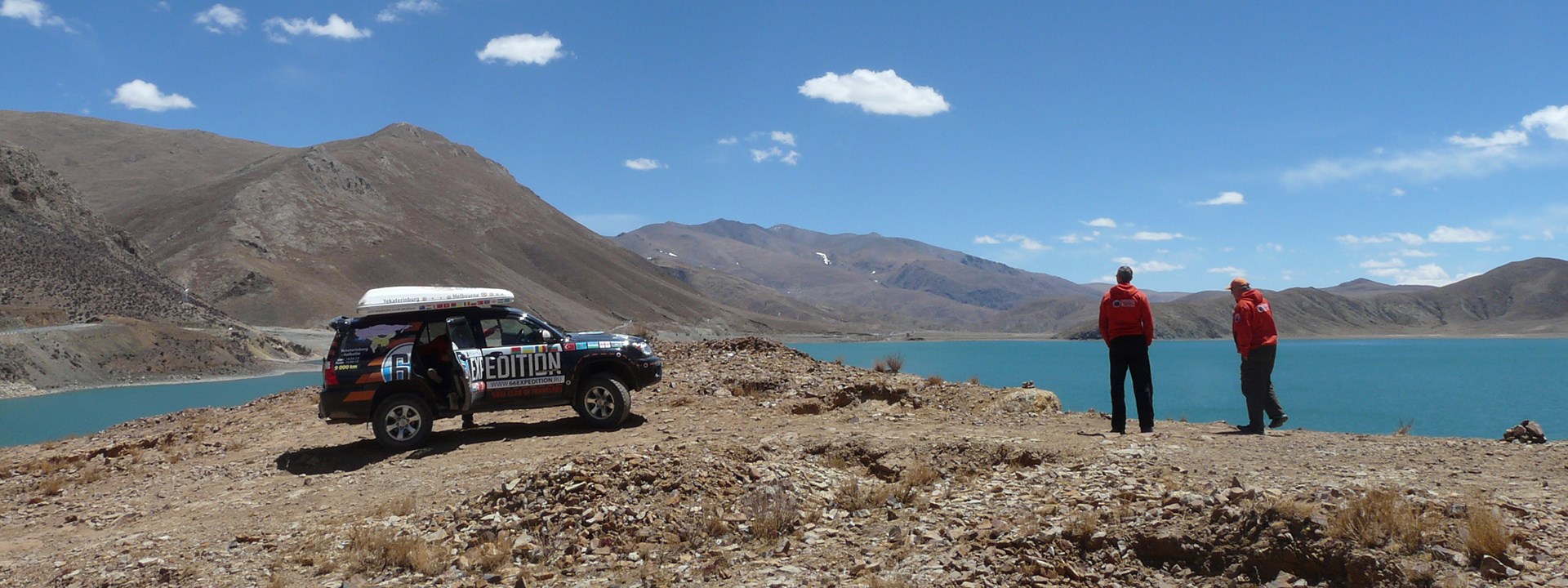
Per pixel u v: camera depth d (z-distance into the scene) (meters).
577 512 7.83
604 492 8.05
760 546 7.13
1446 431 68.81
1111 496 7.16
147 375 110.19
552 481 8.31
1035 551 6.26
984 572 6.08
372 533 7.92
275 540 8.25
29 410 78.62
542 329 13.22
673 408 14.26
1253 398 10.60
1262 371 10.55
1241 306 10.78
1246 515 5.96
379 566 7.32
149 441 14.52
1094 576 5.94
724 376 15.76
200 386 104.44
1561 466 7.55
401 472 10.95
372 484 10.45
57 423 68.81
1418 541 5.54
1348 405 93.69
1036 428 11.31
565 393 12.92
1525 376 144.88
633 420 13.52
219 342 131.62
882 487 8.25
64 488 12.04
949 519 7.18
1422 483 7.11
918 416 12.80
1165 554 6.02
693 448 9.00
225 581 7.13
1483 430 69.38
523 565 7.12
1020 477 8.34
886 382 14.43
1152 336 10.61
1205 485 7.21
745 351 18.33
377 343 12.64
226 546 8.12
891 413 13.16
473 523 8.00
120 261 167.25
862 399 14.11
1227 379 138.38
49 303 131.50
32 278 136.00
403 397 12.38
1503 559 5.26
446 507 8.76
